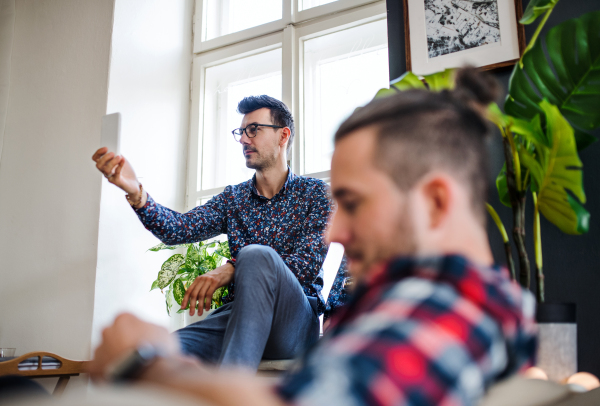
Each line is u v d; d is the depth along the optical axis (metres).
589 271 1.52
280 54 2.69
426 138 0.33
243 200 1.98
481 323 0.28
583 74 1.33
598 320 1.48
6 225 2.61
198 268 2.21
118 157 1.60
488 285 0.30
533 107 1.36
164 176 2.69
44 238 2.48
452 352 0.25
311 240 1.71
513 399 0.38
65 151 2.53
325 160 2.42
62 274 2.38
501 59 1.75
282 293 1.41
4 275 2.55
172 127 2.77
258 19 2.78
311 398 0.22
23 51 2.80
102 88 2.49
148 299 2.51
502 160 1.65
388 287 0.29
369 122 0.34
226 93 2.84
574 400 0.46
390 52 1.98
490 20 1.79
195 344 1.54
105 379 0.30
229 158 2.76
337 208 0.35
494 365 0.29
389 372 0.23
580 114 1.34
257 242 1.88
